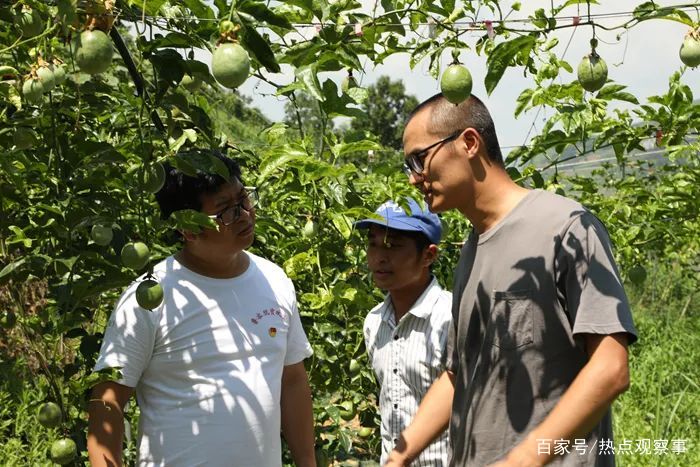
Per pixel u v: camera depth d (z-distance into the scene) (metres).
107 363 2.19
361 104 2.34
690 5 1.99
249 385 2.26
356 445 4.19
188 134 2.46
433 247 2.77
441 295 2.77
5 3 2.08
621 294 1.88
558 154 2.95
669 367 6.67
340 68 2.32
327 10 2.24
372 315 2.95
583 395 1.82
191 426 2.20
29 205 2.52
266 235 3.33
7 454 4.42
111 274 2.23
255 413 2.26
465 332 2.19
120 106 2.95
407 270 2.75
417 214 2.74
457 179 2.10
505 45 2.01
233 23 1.79
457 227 5.08
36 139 2.38
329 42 2.30
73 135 2.50
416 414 2.55
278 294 2.44
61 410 2.27
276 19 1.79
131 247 2.06
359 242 3.37
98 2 1.80
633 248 4.55
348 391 3.68
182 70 2.04
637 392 6.21
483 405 2.09
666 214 4.29
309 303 3.37
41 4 2.00
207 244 2.26
